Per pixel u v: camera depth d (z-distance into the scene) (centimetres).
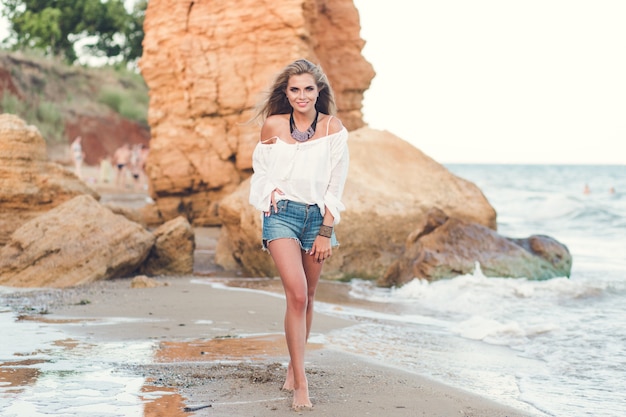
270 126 429
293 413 387
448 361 554
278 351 543
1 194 1049
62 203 1037
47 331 604
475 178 7450
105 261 933
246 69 1554
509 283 902
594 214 2559
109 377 450
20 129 1083
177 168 1619
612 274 1145
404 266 977
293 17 1516
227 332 616
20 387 423
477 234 988
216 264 1163
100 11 4769
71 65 4491
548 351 596
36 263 901
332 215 423
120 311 711
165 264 1049
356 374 482
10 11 4669
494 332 661
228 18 1566
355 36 1842
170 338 585
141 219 1333
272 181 421
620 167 13825
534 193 3931
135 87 4728
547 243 1034
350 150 1187
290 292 409
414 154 1206
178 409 385
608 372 526
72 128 3891
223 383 441
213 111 1586
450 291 880
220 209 1128
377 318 745
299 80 422
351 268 1059
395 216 1088
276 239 417
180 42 1603
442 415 399
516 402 441
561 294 878
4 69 3800
